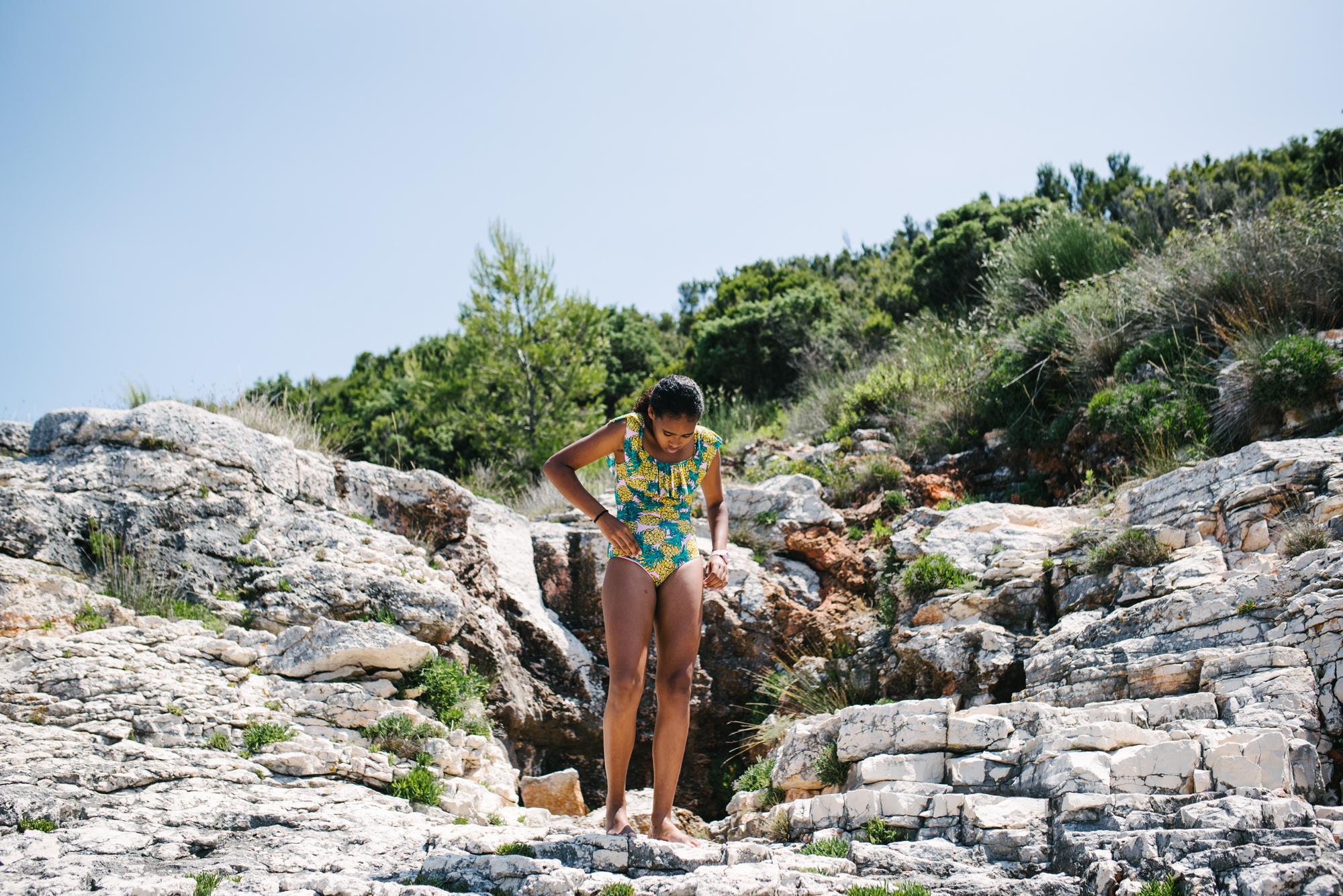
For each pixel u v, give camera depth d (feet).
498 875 11.23
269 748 17.88
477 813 18.70
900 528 30.91
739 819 19.61
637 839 11.96
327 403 67.67
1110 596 22.56
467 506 28.73
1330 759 14.70
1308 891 9.68
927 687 23.68
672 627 12.64
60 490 23.07
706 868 11.34
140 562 22.72
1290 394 25.84
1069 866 12.49
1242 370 27.63
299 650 21.16
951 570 26.23
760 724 26.63
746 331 61.16
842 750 17.97
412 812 16.87
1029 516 28.40
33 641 18.67
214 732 17.98
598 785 26.09
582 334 57.82
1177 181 53.57
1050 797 14.25
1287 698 15.31
